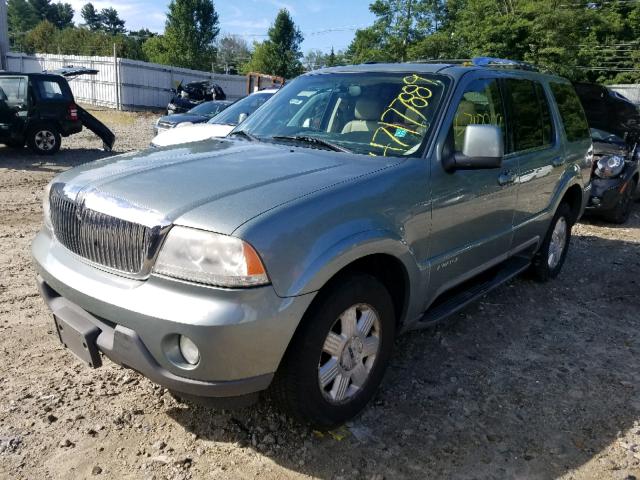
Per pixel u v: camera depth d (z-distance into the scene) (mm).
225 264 2348
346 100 3854
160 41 54500
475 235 3809
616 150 8055
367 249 2777
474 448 2936
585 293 5375
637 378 3742
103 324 2648
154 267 2459
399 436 3004
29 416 3012
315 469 2725
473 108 3781
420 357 3889
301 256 2490
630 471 2803
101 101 30812
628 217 8852
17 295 4578
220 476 2652
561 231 5574
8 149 13969
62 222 2885
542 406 3350
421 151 3346
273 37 58781
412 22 36219
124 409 3113
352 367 2963
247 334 2355
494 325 4496
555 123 5047
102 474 2631
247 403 2637
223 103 14062
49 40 59094
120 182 2785
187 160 3141
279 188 2705
